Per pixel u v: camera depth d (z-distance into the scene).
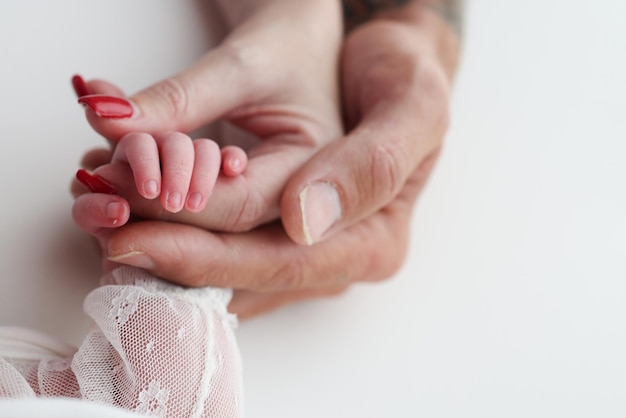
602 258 0.56
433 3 0.58
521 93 0.63
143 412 0.39
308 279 0.45
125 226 0.41
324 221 0.44
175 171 0.39
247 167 0.44
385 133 0.46
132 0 0.54
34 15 0.51
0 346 0.40
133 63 0.52
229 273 0.43
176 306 0.41
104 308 0.40
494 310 0.53
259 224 0.44
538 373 0.50
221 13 0.56
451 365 0.50
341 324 0.50
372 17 0.58
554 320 0.53
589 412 0.49
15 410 0.33
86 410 0.34
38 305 0.45
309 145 0.47
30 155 0.47
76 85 0.44
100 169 0.40
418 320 0.51
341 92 0.52
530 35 0.68
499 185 0.58
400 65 0.50
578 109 0.63
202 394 0.39
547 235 0.56
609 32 0.70
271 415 0.46
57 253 0.46
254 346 0.48
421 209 0.56
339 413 0.47
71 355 0.42
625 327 0.53
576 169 0.60
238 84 0.46
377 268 0.48
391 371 0.49
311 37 0.51
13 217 0.46
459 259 0.54
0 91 0.48
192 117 0.44
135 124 0.42
